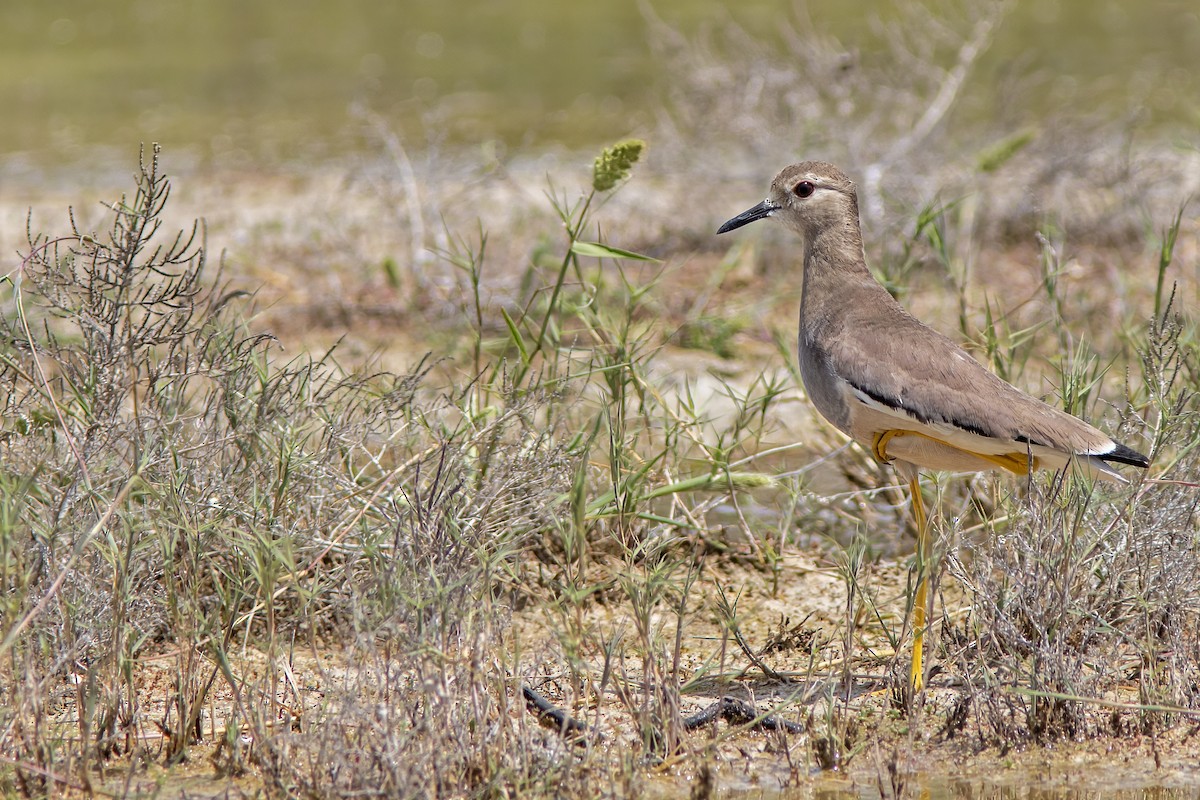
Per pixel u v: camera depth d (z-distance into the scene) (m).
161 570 9.39
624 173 10.87
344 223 20.16
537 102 28.23
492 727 7.99
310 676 9.20
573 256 12.02
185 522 8.84
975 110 22.06
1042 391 12.16
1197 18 33.59
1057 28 32.84
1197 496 9.66
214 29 38.28
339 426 10.33
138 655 9.29
